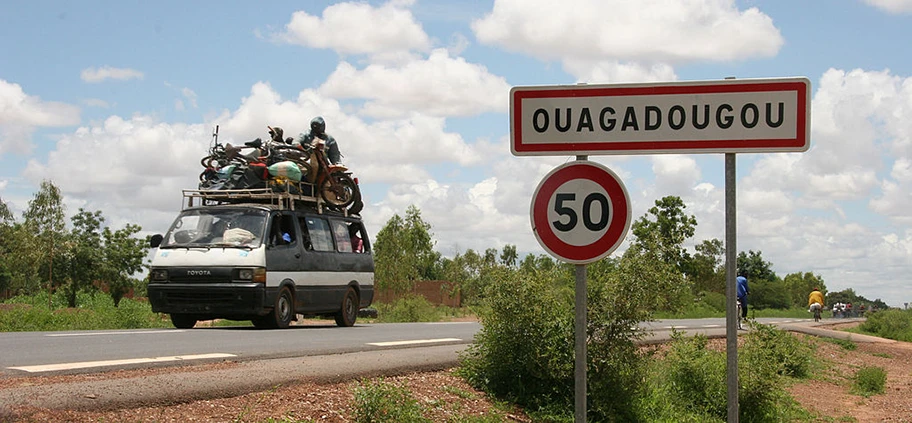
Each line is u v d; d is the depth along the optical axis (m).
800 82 5.30
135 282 50.50
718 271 55.44
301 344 11.47
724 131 5.35
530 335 9.12
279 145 16.77
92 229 49.25
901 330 35.16
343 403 7.48
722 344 17.31
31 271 53.38
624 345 9.12
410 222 40.78
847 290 129.12
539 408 8.91
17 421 5.62
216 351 10.03
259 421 6.56
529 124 5.47
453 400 8.68
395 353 10.65
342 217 17.69
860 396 14.87
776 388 11.17
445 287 48.84
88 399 6.33
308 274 15.97
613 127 5.42
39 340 10.90
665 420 9.65
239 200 16.27
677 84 5.38
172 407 6.65
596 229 5.21
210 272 14.60
